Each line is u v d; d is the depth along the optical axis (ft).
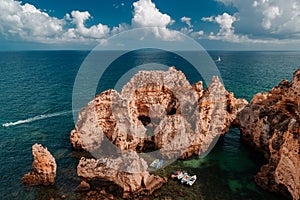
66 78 456.45
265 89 343.87
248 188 135.64
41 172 133.59
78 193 128.88
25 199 125.49
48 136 198.29
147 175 130.72
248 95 313.73
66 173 145.79
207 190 133.59
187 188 134.62
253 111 177.17
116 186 130.11
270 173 134.92
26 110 261.65
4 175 145.28
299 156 112.88
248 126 179.73
